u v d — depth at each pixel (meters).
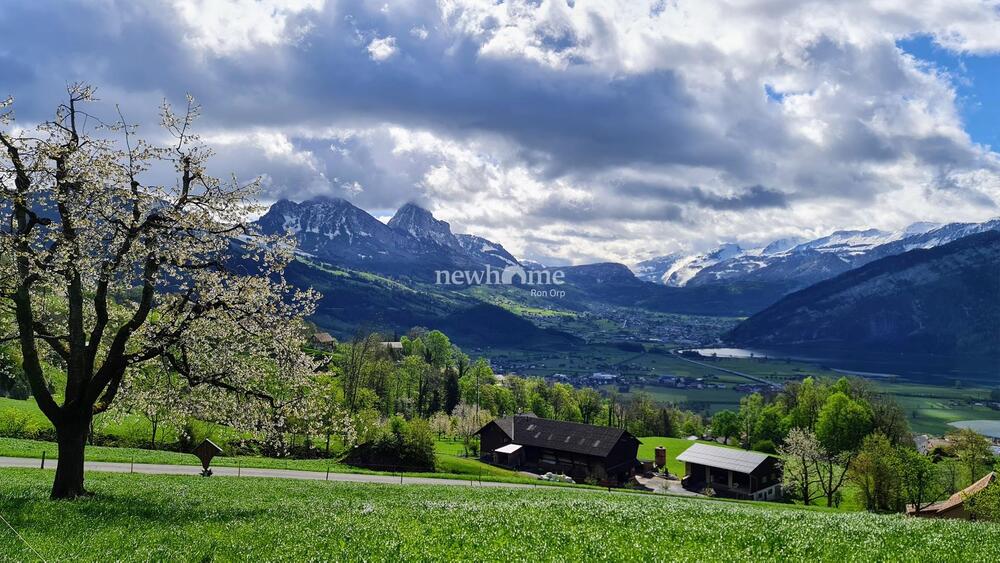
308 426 31.58
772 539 19.20
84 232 26.06
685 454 103.88
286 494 38.06
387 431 81.19
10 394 90.81
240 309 28.03
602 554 16.48
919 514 72.06
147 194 27.38
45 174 25.53
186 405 29.89
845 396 125.19
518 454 112.19
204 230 28.02
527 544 17.81
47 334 27.75
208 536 19.12
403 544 17.69
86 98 26.77
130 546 17.83
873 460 83.50
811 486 104.50
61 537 18.75
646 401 195.25
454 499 39.19
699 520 23.59
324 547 17.44
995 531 22.55
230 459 65.50
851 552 17.50
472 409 151.25
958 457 103.56
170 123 27.61
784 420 148.62
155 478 44.00
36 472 42.81
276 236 29.73
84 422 27.31
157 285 28.20
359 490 44.06
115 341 27.30
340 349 168.12
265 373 29.77
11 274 24.72
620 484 103.25
